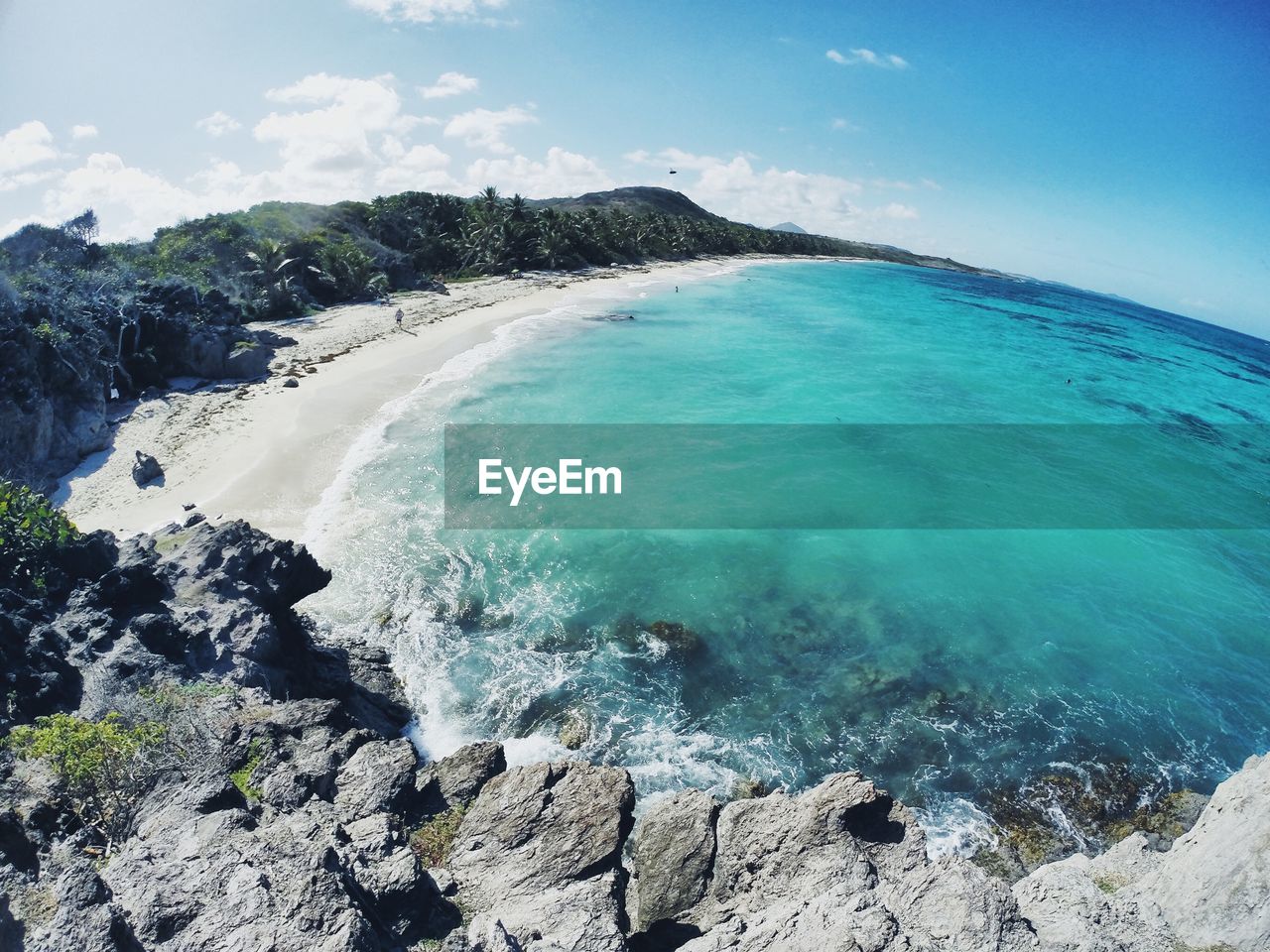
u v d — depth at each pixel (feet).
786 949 42.04
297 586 86.33
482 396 167.73
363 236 302.86
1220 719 86.02
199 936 34.88
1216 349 435.94
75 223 199.21
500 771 69.21
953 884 47.88
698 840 59.62
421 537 109.60
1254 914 47.34
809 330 289.53
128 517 108.17
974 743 80.12
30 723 57.06
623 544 112.27
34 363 121.49
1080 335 378.32
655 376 198.80
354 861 44.45
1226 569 121.49
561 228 378.73
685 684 86.07
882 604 102.73
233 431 136.26
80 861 37.40
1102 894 49.83
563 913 49.21
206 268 219.00
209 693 65.05
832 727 81.25
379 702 80.12
